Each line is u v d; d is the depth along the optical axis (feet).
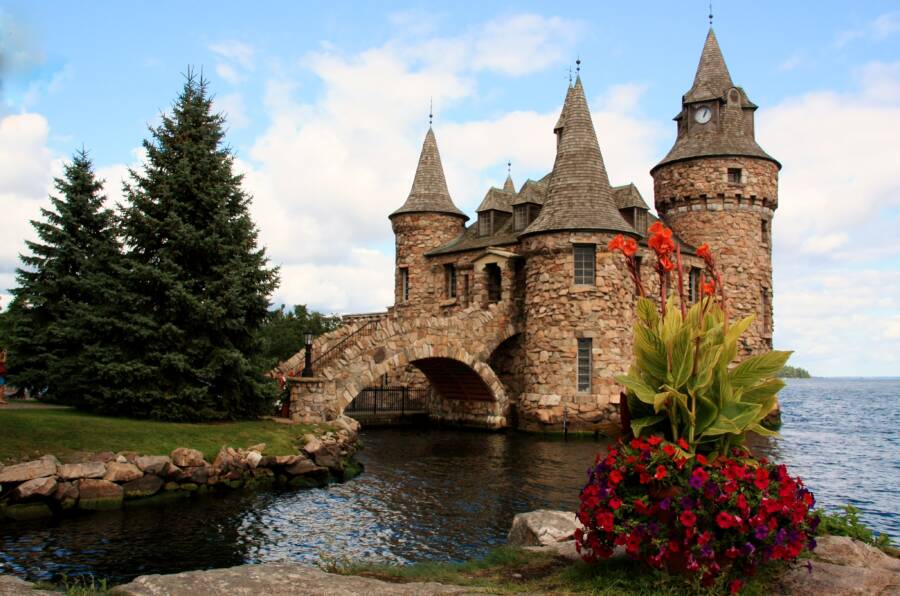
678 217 130.52
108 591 21.12
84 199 103.24
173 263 69.00
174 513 49.65
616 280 102.12
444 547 42.04
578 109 108.78
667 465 22.25
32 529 44.29
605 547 22.82
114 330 68.95
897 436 118.93
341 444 71.61
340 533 45.42
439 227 137.08
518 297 113.50
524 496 57.36
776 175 131.85
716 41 135.85
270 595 20.48
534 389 103.55
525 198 116.47
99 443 54.90
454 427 113.09
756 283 127.75
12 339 96.22
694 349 24.23
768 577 22.13
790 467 81.61
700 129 131.23
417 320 96.02
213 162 73.20
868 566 23.70
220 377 71.20
